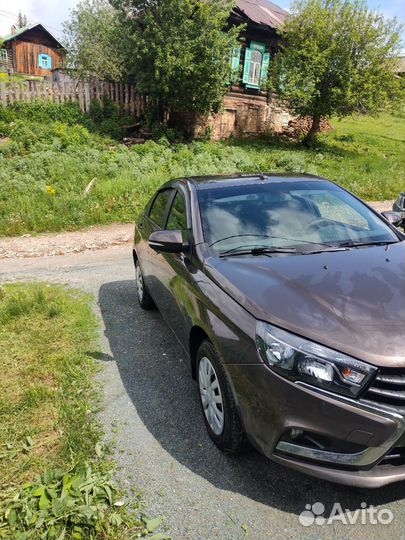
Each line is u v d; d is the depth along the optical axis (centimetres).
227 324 271
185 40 1560
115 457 288
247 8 2128
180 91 1644
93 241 880
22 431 309
